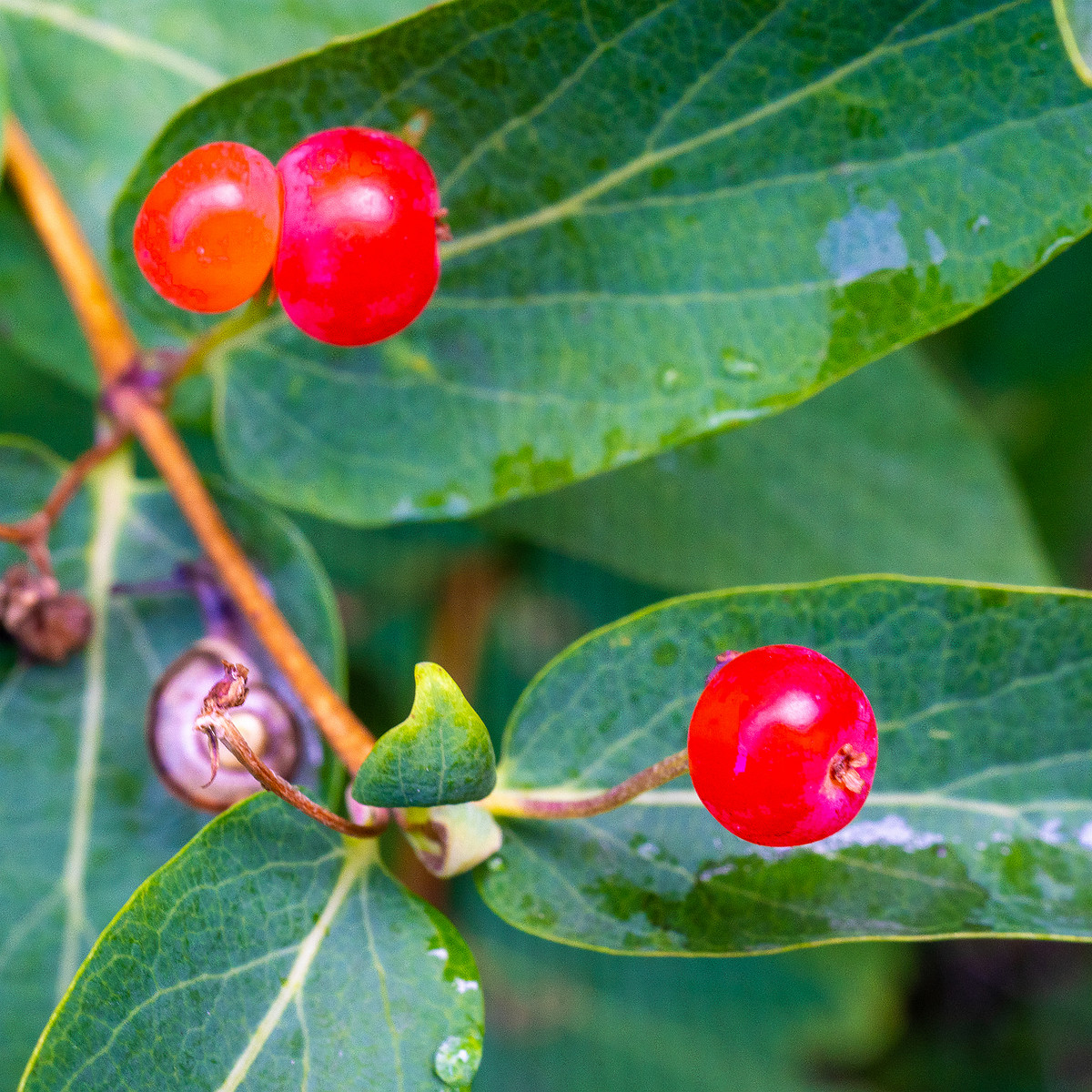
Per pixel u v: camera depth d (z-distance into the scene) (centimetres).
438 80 14
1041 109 14
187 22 17
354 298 13
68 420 21
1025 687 14
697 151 14
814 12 14
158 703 15
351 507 15
